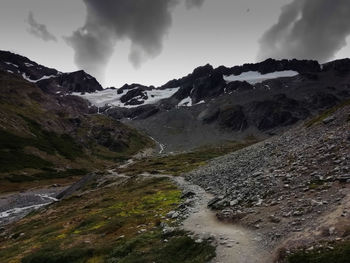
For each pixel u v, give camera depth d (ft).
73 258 96.27
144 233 98.58
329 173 90.33
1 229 219.82
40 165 553.23
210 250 70.23
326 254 51.34
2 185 421.18
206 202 127.65
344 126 134.51
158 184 252.21
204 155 583.17
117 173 435.53
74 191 386.93
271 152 174.40
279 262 56.03
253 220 80.74
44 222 197.16
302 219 68.69
